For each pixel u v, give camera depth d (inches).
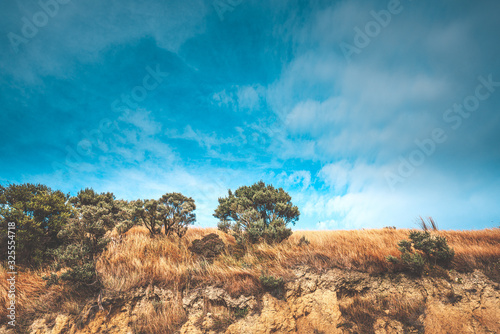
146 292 274.2
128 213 406.3
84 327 242.4
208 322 261.9
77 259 263.9
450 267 304.2
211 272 297.3
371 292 294.5
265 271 296.7
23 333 232.8
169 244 358.6
